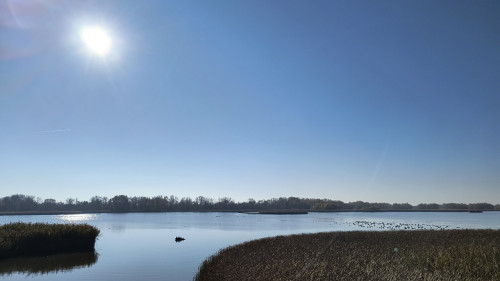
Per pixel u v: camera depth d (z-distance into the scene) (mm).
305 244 47875
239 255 37344
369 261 33094
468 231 71125
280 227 96125
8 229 40344
